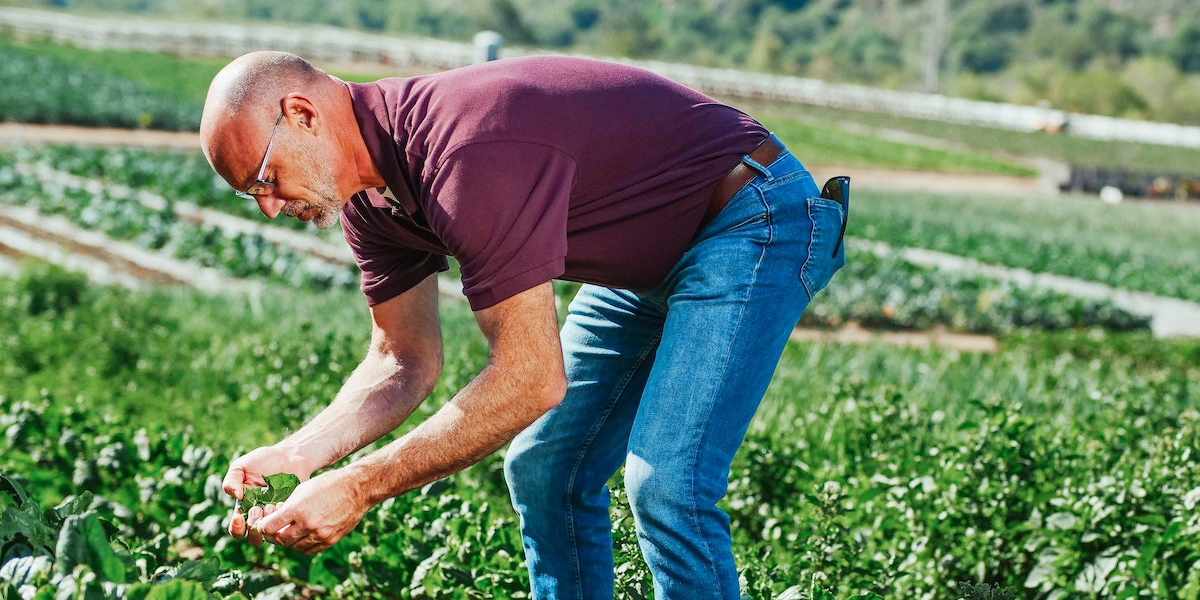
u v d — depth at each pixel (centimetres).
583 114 281
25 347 937
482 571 399
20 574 246
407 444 276
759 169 297
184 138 3431
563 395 278
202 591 226
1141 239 2842
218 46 6197
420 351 336
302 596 421
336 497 273
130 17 9231
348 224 322
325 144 274
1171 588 434
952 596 440
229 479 301
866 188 3619
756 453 543
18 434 535
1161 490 482
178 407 771
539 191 270
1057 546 454
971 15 12838
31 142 2966
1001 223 2803
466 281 275
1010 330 1563
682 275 299
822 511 436
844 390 686
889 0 13625
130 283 1599
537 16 14088
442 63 6275
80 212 1955
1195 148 5675
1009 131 6056
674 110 293
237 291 1560
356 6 15150
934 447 555
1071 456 548
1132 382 971
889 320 1616
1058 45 12425
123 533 423
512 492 340
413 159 275
